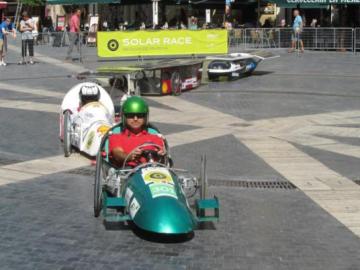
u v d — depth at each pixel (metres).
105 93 11.30
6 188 8.56
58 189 8.55
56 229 6.90
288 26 38.62
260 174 9.70
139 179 6.61
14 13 49.12
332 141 12.12
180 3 34.91
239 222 7.35
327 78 21.33
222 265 6.00
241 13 42.75
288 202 8.27
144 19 41.19
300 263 6.11
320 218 7.58
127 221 7.10
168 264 5.98
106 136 7.55
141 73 17.12
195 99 17.12
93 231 6.84
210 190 8.73
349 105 16.20
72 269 5.80
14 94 17.36
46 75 21.55
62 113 11.23
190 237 6.76
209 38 24.44
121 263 5.96
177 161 10.36
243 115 14.73
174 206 6.13
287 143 11.88
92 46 35.78
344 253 6.40
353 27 33.44
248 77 21.84
